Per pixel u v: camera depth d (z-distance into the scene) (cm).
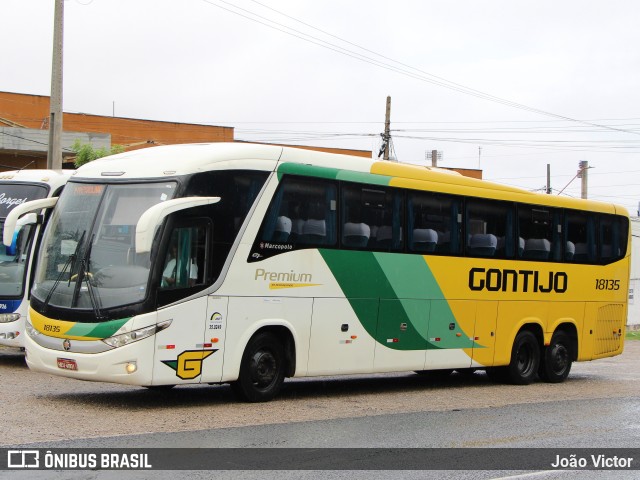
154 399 1320
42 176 1723
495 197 1725
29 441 950
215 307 1225
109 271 1182
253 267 1275
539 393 1670
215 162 1240
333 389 1598
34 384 1451
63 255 1227
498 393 1647
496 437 1116
